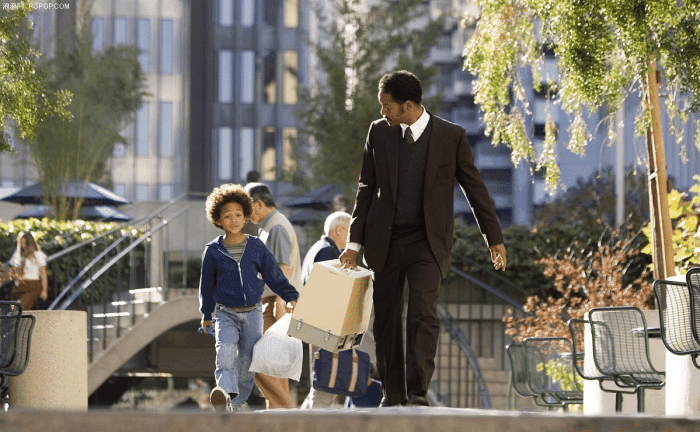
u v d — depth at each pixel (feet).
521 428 6.98
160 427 6.74
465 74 398.62
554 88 59.11
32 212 142.31
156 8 261.85
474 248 100.48
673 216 57.16
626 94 57.98
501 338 98.37
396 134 33.14
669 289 33.63
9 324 40.91
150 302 101.24
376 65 140.77
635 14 49.06
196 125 262.47
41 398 48.24
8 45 59.62
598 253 82.07
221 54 265.54
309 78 264.31
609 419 6.94
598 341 42.83
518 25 58.70
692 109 52.11
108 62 156.87
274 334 40.91
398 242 32.94
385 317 33.53
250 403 102.89
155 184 260.62
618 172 136.56
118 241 97.66
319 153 142.20
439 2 360.89
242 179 263.70
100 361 94.02
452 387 91.40
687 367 33.63
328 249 47.37
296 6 267.59
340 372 43.21
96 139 148.25
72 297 82.69
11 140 61.67
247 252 39.78
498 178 394.52
